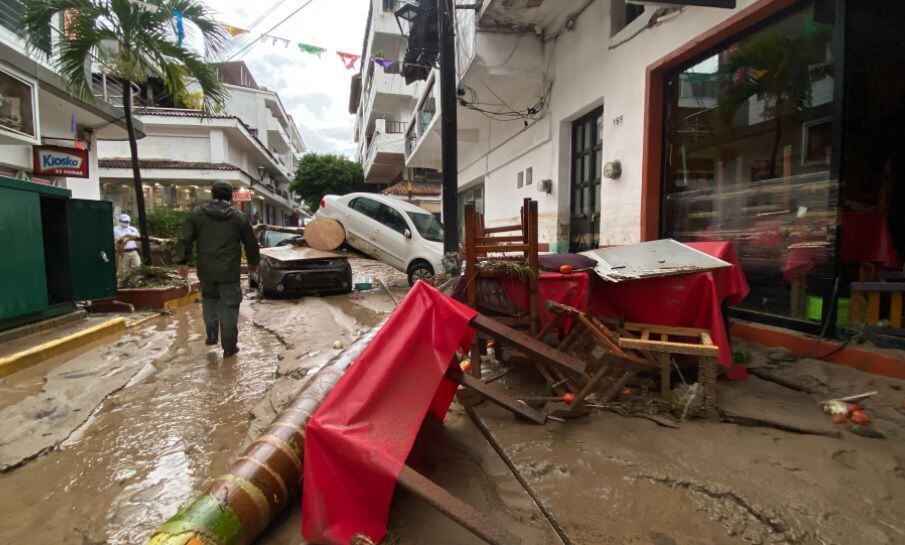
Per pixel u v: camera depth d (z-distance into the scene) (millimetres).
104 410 3504
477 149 12648
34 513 2246
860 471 2307
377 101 30641
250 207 30391
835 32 3779
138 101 25875
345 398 2004
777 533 1942
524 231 3730
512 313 3803
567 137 8000
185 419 3311
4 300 5035
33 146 9953
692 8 5039
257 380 4152
